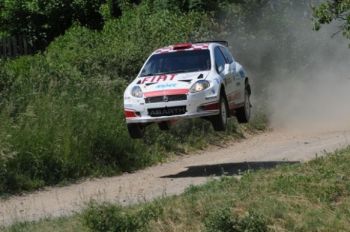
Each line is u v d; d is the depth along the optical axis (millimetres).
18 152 27531
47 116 30547
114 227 18141
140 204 20453
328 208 20391
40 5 52000
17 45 48438
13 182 26703
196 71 28078
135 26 45781
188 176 28125
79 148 29750
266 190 21062
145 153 32281
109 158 30594
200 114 26750
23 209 23328
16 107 31391
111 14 53438
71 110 32094
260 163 30125
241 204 19750
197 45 29672
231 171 28672
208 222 18328
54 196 25625
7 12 51688
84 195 25188
